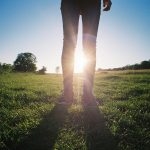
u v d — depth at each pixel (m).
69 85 1.26
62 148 0.78
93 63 1.25
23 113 1.11
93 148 0.79
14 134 0.88
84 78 1.25
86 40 1.25
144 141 0.84
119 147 0.80
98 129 0.94
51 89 1.91
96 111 1.14
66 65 1.25
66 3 1.24
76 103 1.32
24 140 0.84
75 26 1.26
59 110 1.16
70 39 1.25
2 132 0.89
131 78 3.76
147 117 1.06
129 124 0.98
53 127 0.96
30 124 0.97
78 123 1.01
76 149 0.79
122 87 2.16
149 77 3.69
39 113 1.12
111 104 1.31
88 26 1.25
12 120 1.02
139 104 1.30
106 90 1.93
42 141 0.83
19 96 1.51
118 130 0.92
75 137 0.87
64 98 1.27
